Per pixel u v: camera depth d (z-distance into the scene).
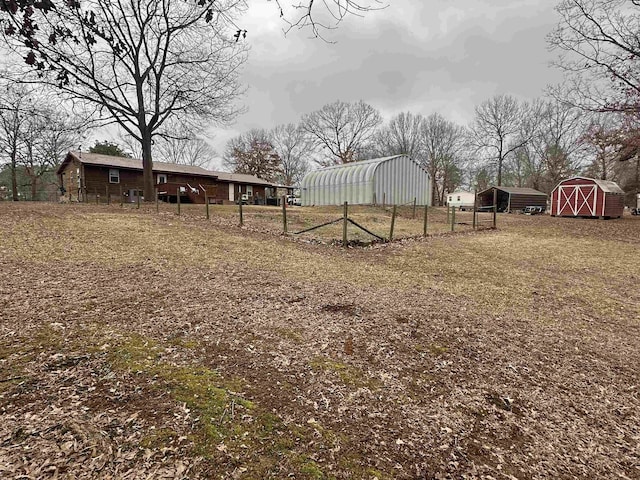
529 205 31.02
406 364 3.06
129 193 25.30
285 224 10.16
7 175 35.72
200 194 24.00
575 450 2.21
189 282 4.92
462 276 6.71
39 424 1.82
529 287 6.21
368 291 5.18
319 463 1.80
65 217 10.02
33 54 2.65
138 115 17.66
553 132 39.88
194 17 11.95
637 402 2.83
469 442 2.16
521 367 3.25
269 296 4.56
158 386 2.30
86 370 2.42
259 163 52.19
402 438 2.11
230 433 1.92
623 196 21.05
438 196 53.41
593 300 5.66
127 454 1.68
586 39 14.25
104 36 3.88
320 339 3.38
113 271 5.20
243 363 2.78
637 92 14.02
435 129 51.59
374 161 23.73
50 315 3.38
